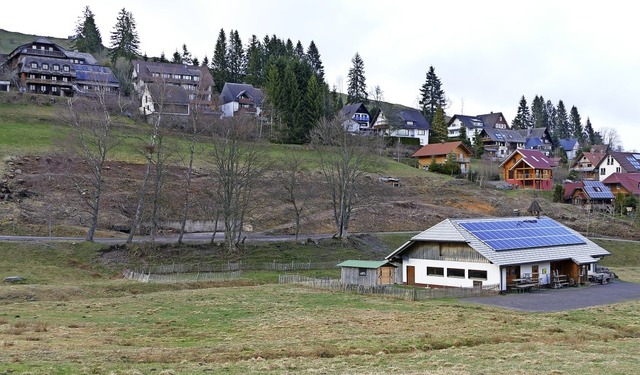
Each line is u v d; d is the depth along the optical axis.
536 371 26.39
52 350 30.19
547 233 68.62
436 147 144.50
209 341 34.44
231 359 29.44
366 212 100.94
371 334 36.50
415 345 33.22
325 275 67.50
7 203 77.94
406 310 45.69
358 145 95.12
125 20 189.12
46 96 123.94
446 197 115.12
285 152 114.62
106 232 76.94
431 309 46.31
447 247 61.09
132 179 92.31
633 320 42.84
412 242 62.97
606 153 152.00
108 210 82.94
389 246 85.25
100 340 33.72
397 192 112.31
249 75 178.75
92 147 97.94
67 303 46.69
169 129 114.00
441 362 28.55
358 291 55.72
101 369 26.41
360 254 79.44
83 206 82.06
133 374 25.56
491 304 50.66
